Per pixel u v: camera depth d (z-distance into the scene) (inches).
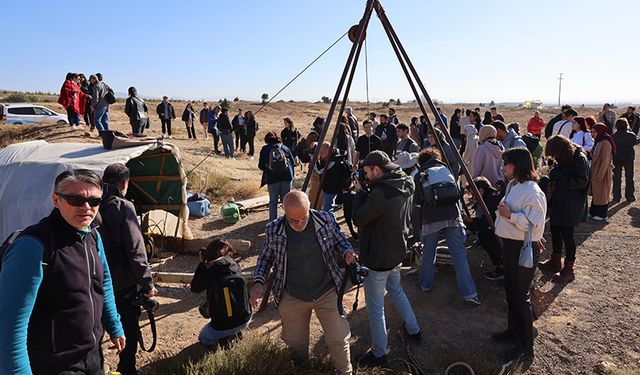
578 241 288.5
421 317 197.2
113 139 264.1
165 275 229.9
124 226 135.8
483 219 221.1
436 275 237.5
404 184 151.6
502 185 237.8
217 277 159.6
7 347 77.3
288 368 149.9
